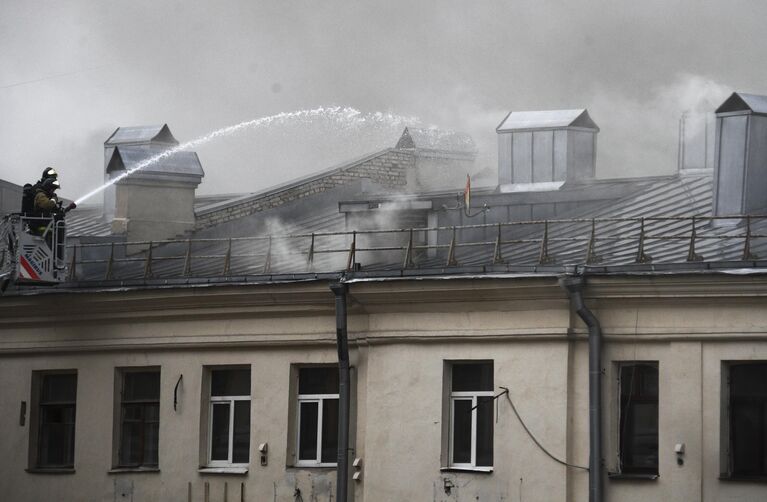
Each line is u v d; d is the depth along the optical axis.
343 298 41.66
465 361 40.75
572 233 44.38
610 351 38.81
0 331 49.22
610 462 38.66
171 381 45.72
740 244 39.91
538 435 39.25
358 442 42.16
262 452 43.84
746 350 37.34
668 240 41.12
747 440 37.62
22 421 48.66
